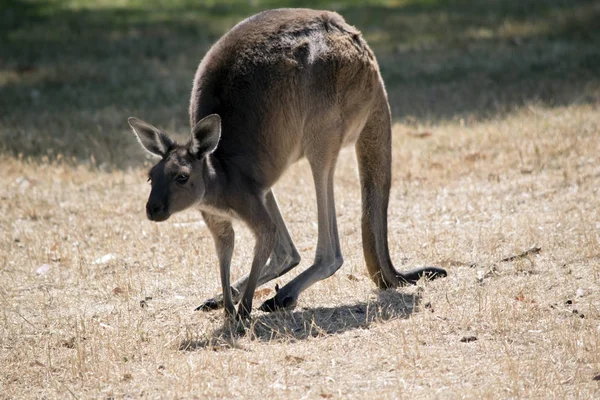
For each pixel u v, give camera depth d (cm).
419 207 1752
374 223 1341
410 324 1155
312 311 1246
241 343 1131
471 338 1098
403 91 2705
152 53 3347
